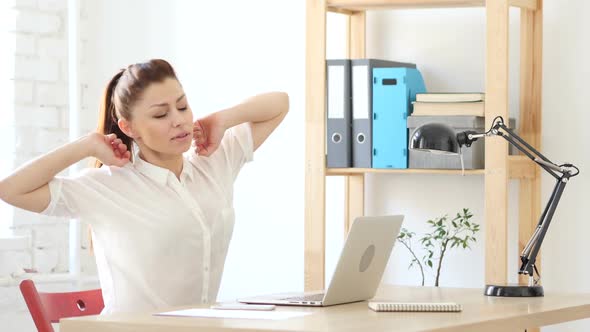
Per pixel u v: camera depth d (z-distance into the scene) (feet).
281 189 12.80
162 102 8.17
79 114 13.07
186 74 13.69
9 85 12.55
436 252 11.68
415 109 10.82
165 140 8.20
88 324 6.36
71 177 8.37
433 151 9.06
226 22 13.32
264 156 12.94
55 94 12.92
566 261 10.85
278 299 7.64
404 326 5.95
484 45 11.39
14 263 11.74
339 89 11.24
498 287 8.28
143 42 13.97
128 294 8.31
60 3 12.95
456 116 10.53
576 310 7.60
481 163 10.70
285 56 12.80
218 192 8.79
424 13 11.76
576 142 10.78
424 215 11.76
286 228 12.77
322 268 11.04
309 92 11.09
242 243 13.15
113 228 8.26
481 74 11.41
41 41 12.79
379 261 7.76
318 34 11.02
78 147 8.16
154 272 8.30
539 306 7.47
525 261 8.75
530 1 10.69
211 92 13.48
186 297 8.46
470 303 7.64
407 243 11.85
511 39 11.12
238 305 7.31
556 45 10.88
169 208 8.32
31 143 12.71
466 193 11.50
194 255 8.46
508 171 10.15
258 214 13.00
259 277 13.01
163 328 6.14
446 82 11.64
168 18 13.80
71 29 13.01
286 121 12.75
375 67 11.16
